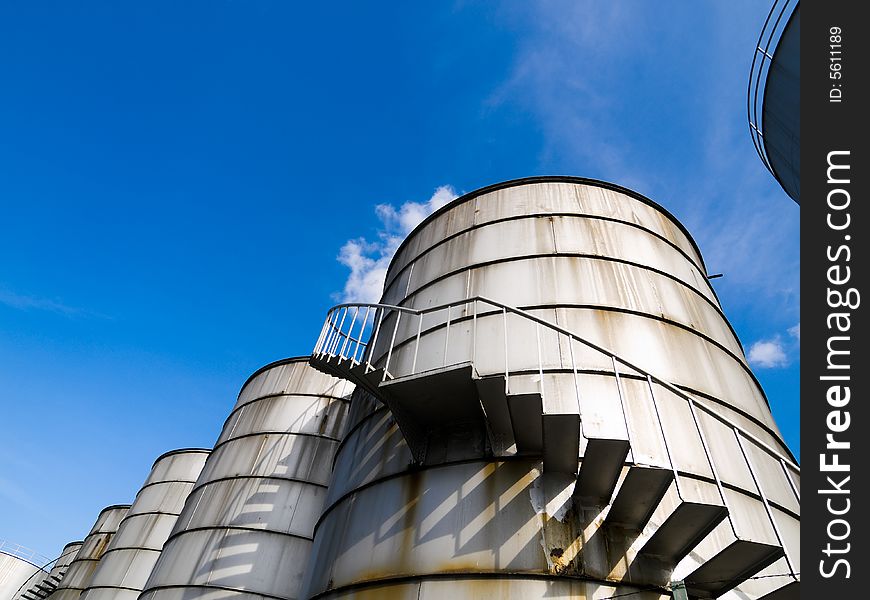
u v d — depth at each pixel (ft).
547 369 29.91
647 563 22.20
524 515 24.08
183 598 57.52
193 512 68.74
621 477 24.80
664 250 42.42
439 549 24.30
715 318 39.58
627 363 24.76
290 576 58.85
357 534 27.89
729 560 18.97
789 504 27.96
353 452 34.53
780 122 40.32
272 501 65.10
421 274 43.75
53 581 135.23
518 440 25.68
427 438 29.50
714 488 25.49
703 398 30.27
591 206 43.80
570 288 35.32
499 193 46.85
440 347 34.24
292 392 80.18
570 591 21.43
